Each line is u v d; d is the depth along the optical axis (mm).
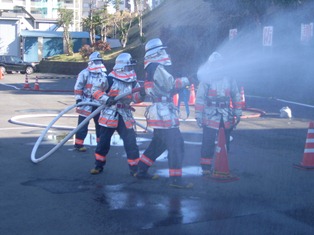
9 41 56375
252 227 6340
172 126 7891
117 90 8531
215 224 6422
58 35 58625
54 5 89625
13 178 8508
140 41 47375
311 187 8180
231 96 8852
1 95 24328
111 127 8562
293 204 7273
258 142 12297
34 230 6148
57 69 49031
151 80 7930
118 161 9781
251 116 17297
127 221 6488
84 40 59156
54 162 9672
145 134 13031
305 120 16844
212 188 8023
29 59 57938
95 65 10266
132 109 8828
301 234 6141
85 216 6664
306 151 9422
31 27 62969
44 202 7230
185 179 8555
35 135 12562
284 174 9008
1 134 12633
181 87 8055
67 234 6035
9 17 56094
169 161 7973
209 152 8734
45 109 18750
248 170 9289
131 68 8664
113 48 52219
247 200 7426
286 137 13164
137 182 8320
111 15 56188
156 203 7227
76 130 9305
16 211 6832
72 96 24609
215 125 8602
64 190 7828
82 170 9086
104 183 8250
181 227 6297
